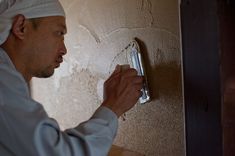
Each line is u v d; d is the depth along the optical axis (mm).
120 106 800
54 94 1604
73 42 1409
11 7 770
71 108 1483
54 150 667
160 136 1011
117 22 1133
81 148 700
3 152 713
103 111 778
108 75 1202
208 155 740
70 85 1472
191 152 811
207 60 710
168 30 942
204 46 716
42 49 788
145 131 1066
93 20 1260
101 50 1232
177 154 953
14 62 779
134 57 1061
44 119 679
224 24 671
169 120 973
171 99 958
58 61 847
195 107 777
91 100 1336
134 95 829
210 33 689
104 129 739
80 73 1388
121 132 1166
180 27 845
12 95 709
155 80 1008
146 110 1055
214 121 707
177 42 912
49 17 789
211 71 700
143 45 1034
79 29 1356
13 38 774
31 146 665
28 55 783
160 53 978
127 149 1138
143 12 1021
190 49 775
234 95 683
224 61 674
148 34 1013
